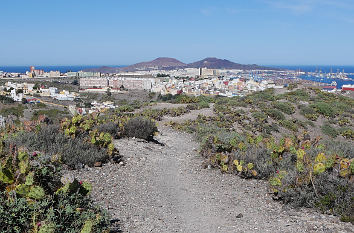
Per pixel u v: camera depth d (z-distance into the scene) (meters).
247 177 8.32
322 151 8.78
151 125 12.68
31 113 45.84
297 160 7.55
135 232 4.95
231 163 8.85
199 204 6.53
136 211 5.87
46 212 4.11
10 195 4.16
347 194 5.86
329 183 6.20
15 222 3.78
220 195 7.11
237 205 6.50
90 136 9.26
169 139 13.87
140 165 8.99
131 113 19.84
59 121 10.89
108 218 4.93
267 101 26.83
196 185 7.82
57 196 4.49
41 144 7.95
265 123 19.42
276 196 6.68
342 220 5.37
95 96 86.31
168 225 5.36
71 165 7.66
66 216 4.14
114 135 11.77
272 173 8.04
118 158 9.05
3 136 8.52
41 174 4.71
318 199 6.04
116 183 7.24
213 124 17.78
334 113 24.02
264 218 5.73
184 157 10.63
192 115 20.53
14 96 65.12
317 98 29.25
